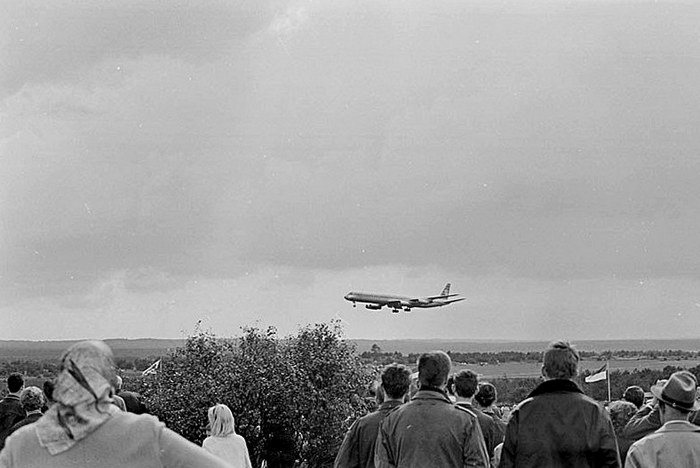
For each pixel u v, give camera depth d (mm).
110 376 2834
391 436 5523
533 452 5227
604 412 5270
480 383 7074
